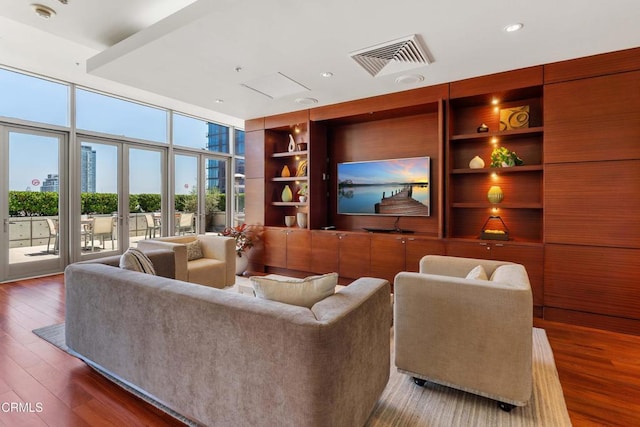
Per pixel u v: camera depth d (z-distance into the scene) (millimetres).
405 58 3100
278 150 5543
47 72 4578
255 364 1363
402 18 2408
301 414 1257
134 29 3029
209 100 4391
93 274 2029
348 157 4977
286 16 2377
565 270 3121
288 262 4953
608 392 1988
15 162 4531
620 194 2898
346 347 1354
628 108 2865
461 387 1888
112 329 1915
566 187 3107
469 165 3953
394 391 1982
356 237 4340
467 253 3594
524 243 3307
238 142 7848
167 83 3760
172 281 1798
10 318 3127
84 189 5219
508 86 3381
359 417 1481
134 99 5715
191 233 6809
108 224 5520
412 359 2020
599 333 2889
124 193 5715
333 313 1366
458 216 4086
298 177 5113
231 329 1423
